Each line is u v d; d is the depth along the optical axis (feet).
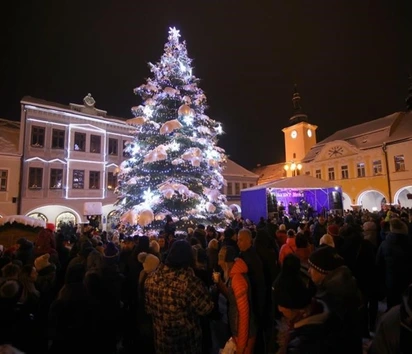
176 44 51.39
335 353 5.74
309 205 69.05
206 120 48.85
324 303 6.40
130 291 14.93
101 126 86.99
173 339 8.53
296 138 157.79
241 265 10.74
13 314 9.62
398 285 14.28
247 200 67.51
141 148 47.01
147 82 49.32
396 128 107.34
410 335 4.39
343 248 17.26
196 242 20.77
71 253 21.40
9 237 41.37
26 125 73.26
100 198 84.23
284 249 16.74
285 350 6.53
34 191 72.84
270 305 14.42
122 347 16.19
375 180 103.60
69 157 79.41
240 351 9.63
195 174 45.85
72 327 9.75
